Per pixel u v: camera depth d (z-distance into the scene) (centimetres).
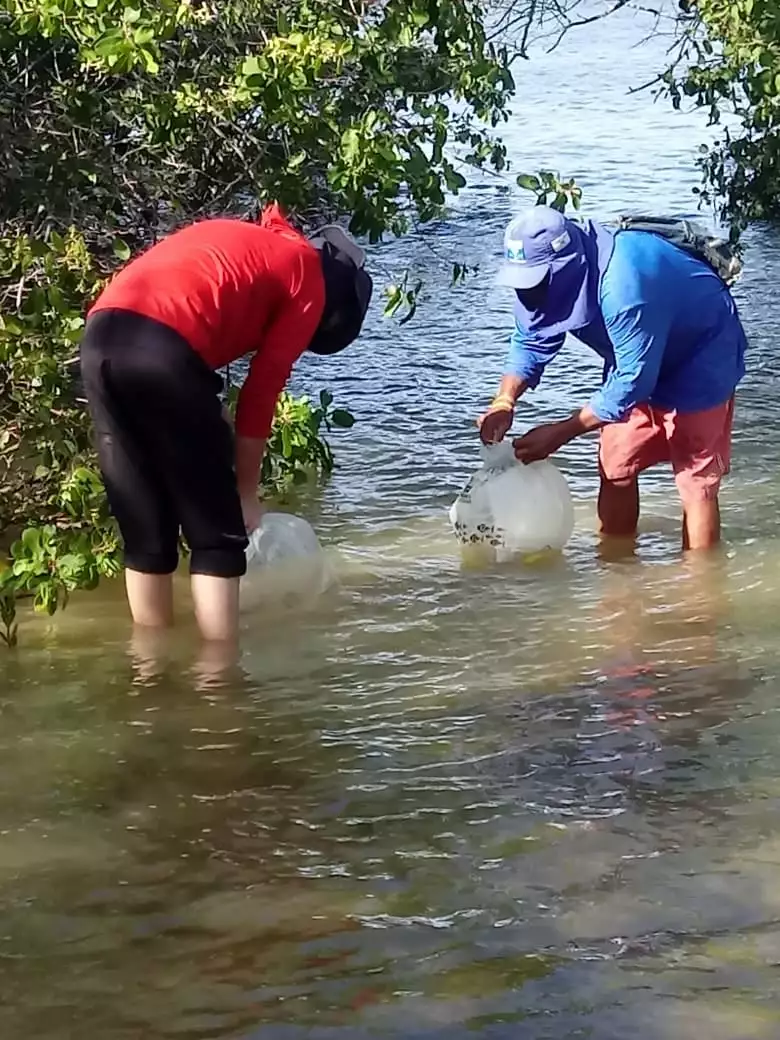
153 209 700
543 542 563
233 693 446
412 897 333
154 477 468
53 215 657
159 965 308
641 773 391
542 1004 291
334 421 654
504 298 1009
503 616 507
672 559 561
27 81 660
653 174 1388
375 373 835
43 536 486
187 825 368
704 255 551
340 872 344
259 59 596
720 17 949
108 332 445
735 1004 289
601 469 581
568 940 313
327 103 652
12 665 467
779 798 375
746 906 325
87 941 317
